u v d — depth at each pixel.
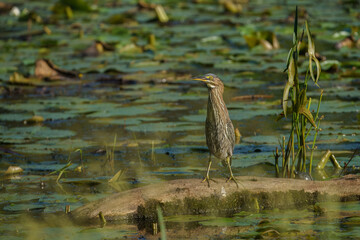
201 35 27.28
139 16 33.25
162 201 9.02
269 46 23.59
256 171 10.88
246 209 9.13
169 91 18.09
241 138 13.07
